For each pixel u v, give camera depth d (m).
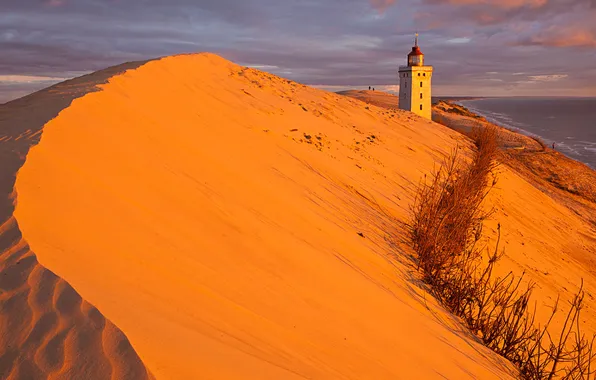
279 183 9.73
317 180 11.27
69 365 2.81
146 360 2.93
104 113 8.09
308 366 4.00
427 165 19.16
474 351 6.45
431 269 8.62
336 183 11.82
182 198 6.53
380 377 4.50
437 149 23.12
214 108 13.05
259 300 4.83
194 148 8.88
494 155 26.39
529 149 44.38
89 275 3.78
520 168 36.31
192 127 10.34
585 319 10.70
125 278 4.00
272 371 3.52
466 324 7.45
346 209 10.18
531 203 22.30
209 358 3.29
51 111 7.18
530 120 124.12
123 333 3.08
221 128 11.59
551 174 36.88
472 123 57.97
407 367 4.99
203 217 6.27
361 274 7.02
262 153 11.33
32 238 3.97
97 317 3.18
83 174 5.62
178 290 4.25
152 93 11.02
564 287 12.65
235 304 4.54
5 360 2.84
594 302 12.74
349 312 5.61
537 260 13.99
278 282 5.44
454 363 5.68
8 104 8.69
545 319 9.42
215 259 5.26
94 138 6.85
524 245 14.86
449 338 6.40
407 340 5.65
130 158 6.84
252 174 9.37
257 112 14.92
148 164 7.00
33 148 5.55
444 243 9.30
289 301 5.14
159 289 4.11
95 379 2.73
